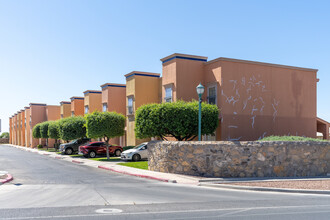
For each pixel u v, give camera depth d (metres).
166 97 24.20
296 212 7.99
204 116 18.88
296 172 14.95
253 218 7.37
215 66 22.59
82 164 23.09
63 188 11.70
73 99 48.25
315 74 25.58
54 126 41.62
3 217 7.31
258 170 14.70
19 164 22.91
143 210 8.09
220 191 11.38
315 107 25.30
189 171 15.30
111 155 30.06
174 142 16.03
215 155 14.84
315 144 15.33
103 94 36.41
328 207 8.62
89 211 7.96
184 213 7.79
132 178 14.81
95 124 25.59
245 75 22.72
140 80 29.31
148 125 18.69
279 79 24.00
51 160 27.45
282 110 23.89
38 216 7.41
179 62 23.25
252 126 22.64
